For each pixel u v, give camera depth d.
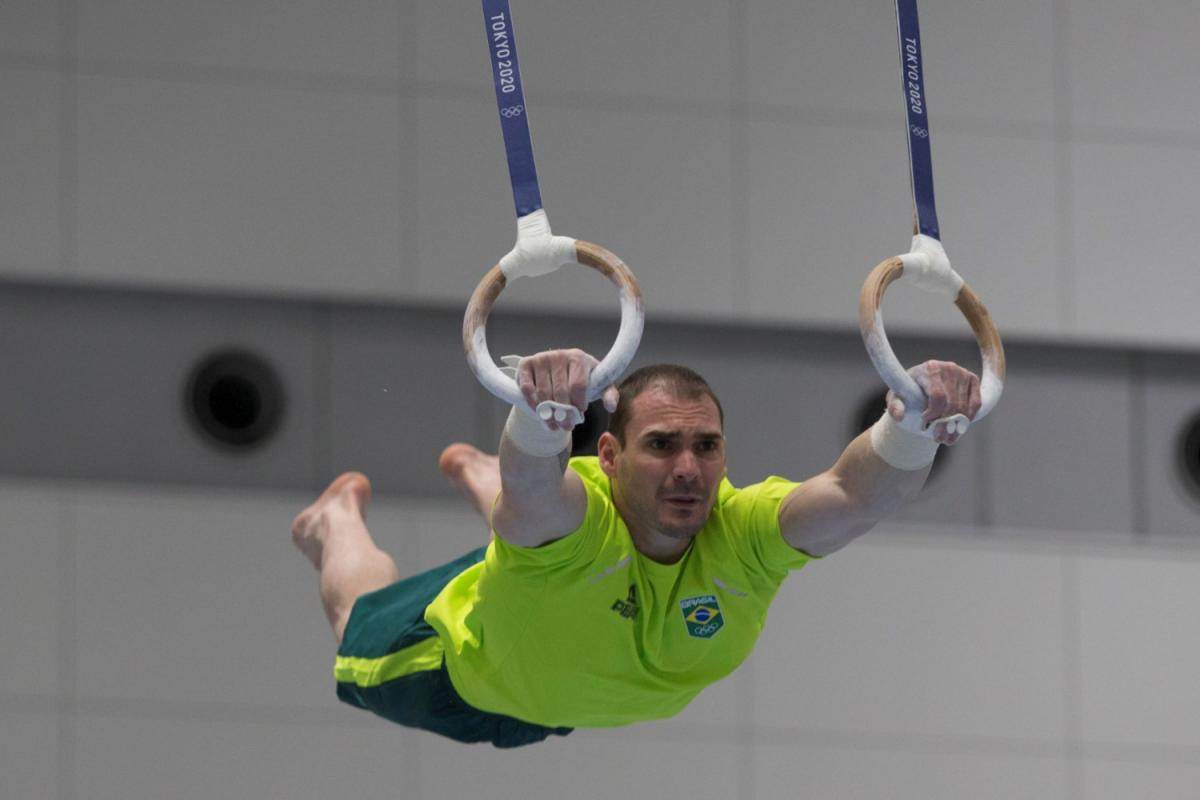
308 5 16.89
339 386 16.69
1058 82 18.20
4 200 16.12
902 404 8.76
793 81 17.66
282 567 16.33
